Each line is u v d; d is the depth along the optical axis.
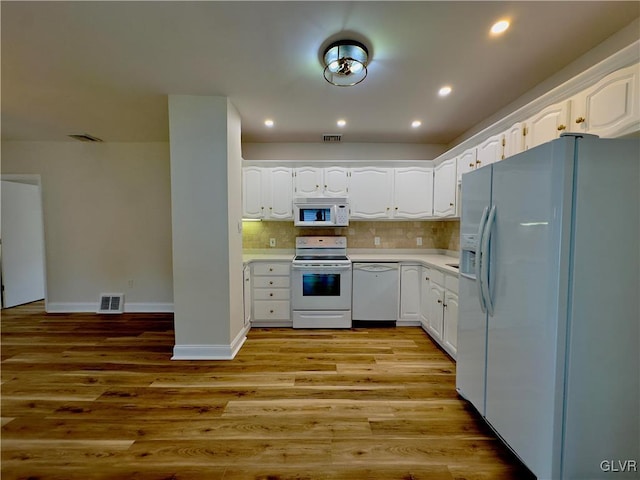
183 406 1.98
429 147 4.03
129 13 1.57
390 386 2.24
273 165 3.74
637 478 1.25
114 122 3.24
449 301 2.68
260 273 3.51
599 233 1.19
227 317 2.68
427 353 2.82
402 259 3.50
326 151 4.01
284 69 2.12
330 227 4.03
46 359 2.67
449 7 1.52
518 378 1.42
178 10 1.54
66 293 4.11
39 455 1.56
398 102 2.69
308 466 1.50
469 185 1.87
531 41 1.81
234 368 2.51
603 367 1.22
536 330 1.30
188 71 2.16
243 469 1.48
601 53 1.83
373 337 3.23
